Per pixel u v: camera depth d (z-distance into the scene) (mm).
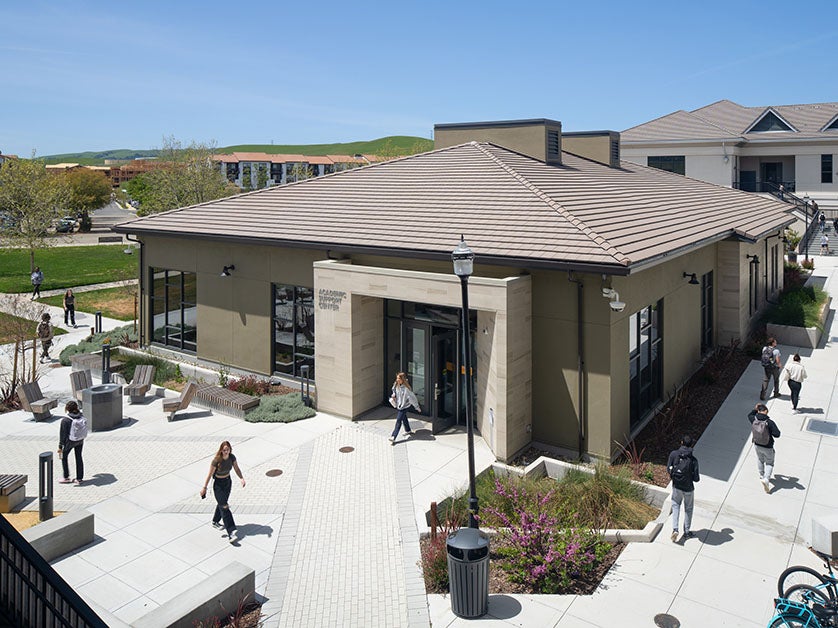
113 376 19641
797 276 35781
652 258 13766
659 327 17312
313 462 14125
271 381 19375
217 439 15492
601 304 13664
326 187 22266
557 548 9992
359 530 11383
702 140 53688
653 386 17234
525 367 14477
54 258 55375
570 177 21625
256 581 9969
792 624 8320
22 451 14930
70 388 19844
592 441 14102
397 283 15398
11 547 6602
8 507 11875
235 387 18469
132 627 8117
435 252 14945
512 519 11117
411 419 16703
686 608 9266
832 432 15727
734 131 55719
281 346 19375
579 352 13992
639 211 18797
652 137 55844
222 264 20344
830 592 8375
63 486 13008
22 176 44719
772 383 19422
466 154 22156
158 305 23047
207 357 21266
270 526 11523
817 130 53562
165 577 10000
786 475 13547
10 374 21125
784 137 53625
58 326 29281
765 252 28203
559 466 13477
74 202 81312
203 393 17734
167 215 23031
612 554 10688
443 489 12805
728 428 16078
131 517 11805
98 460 14281
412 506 12172
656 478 13312
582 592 9695
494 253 14289
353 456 14406
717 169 53969
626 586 9797
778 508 12188
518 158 22438
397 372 17359
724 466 13992
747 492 12820
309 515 11891
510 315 13797
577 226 14672
